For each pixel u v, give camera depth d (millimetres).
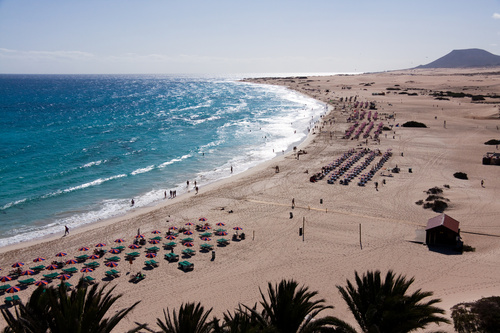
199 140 80562
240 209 41156
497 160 57750
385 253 30031
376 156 64375
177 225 37000
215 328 12867
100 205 42531
